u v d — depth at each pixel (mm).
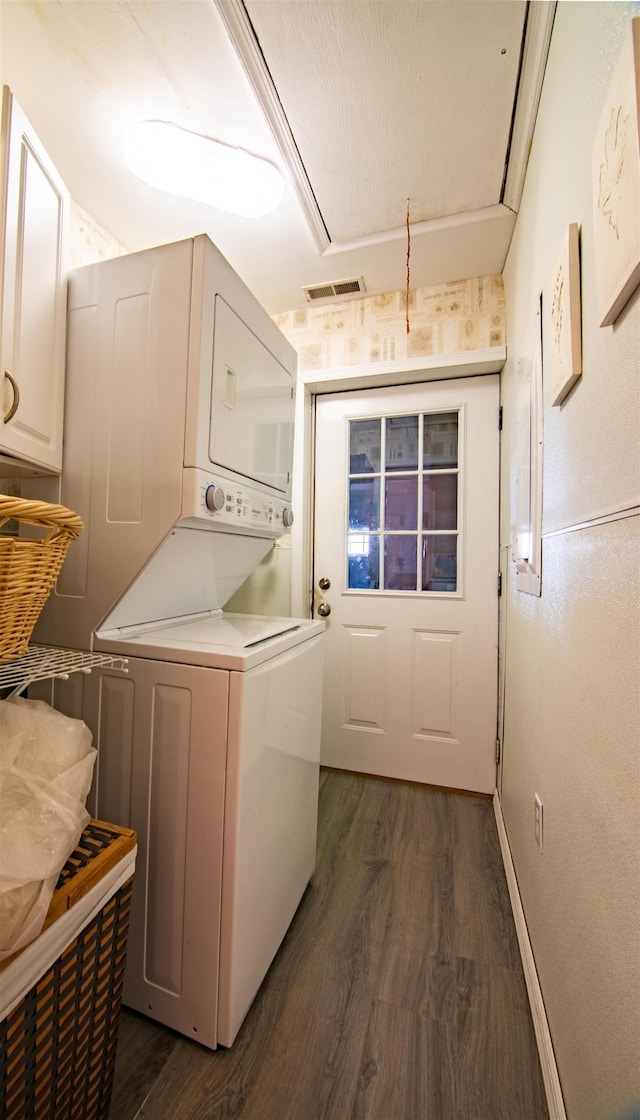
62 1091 707
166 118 1277
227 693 930
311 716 1377
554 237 1030
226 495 1104
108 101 1235
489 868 1548
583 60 818
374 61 1117
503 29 1046
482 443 2084
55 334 1105
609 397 682
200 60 1120
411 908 1363
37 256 1035
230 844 921
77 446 1127
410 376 2109
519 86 1167
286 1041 977
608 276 645
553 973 915
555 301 982
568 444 904
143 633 1180
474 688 2084
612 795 648
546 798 1034
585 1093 701
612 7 682
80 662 978
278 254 1844
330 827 1793
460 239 1740
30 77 1175
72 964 715
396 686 2199
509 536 1756
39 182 1039
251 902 994
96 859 786
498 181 1475
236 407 1165
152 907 995
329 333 2189
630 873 583
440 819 1854
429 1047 971
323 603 2311
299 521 2197
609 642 673
